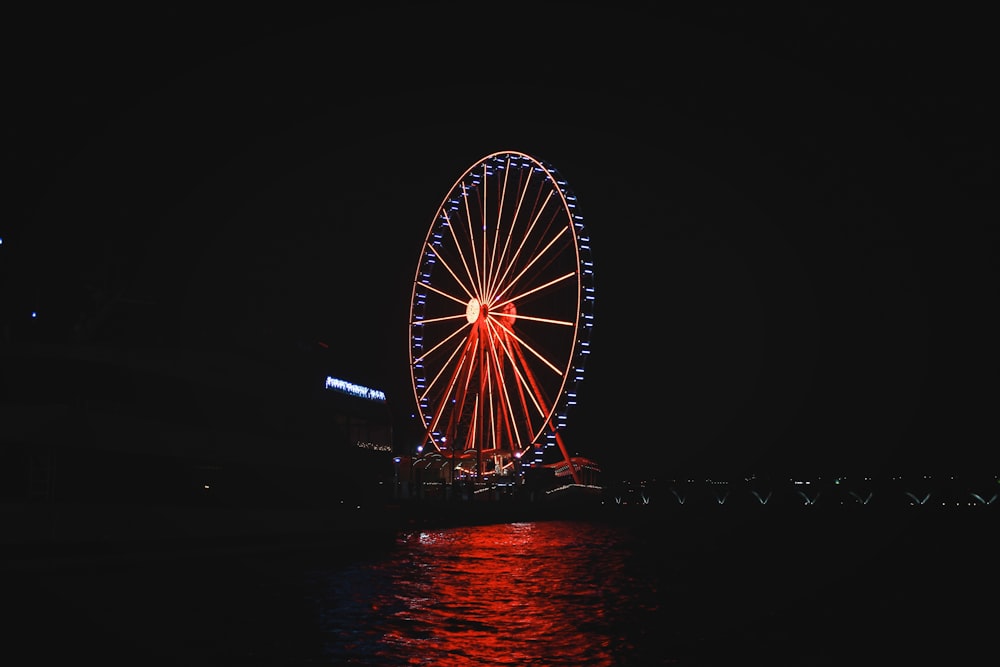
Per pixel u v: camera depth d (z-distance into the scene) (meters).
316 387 75.31
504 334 88.12
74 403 41.62
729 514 151.62
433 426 93.38
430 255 94.75
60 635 28.55
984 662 28.41
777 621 35.03
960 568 58.28
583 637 30.38
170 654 26.45
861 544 81.81
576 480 121.88
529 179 87.94
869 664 27.84
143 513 41.69
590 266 82.81
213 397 48.38
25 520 36.88
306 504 54.31
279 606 35.06
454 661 26.25
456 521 91.06
